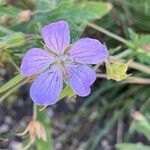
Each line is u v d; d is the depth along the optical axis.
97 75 0.09
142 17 0.11
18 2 0.10
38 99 0.08
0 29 0.09
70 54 0.08
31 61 0.07
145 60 0.10
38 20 0.09
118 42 0.11
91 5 0.08
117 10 0.11
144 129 0.10
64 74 0.08
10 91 0.09
